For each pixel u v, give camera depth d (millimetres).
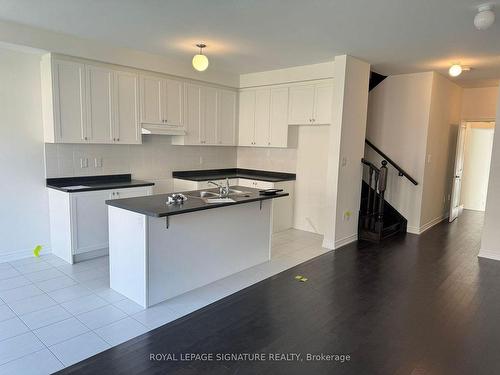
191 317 2945
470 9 2910
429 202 6145
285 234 5715
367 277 3908
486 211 4660
